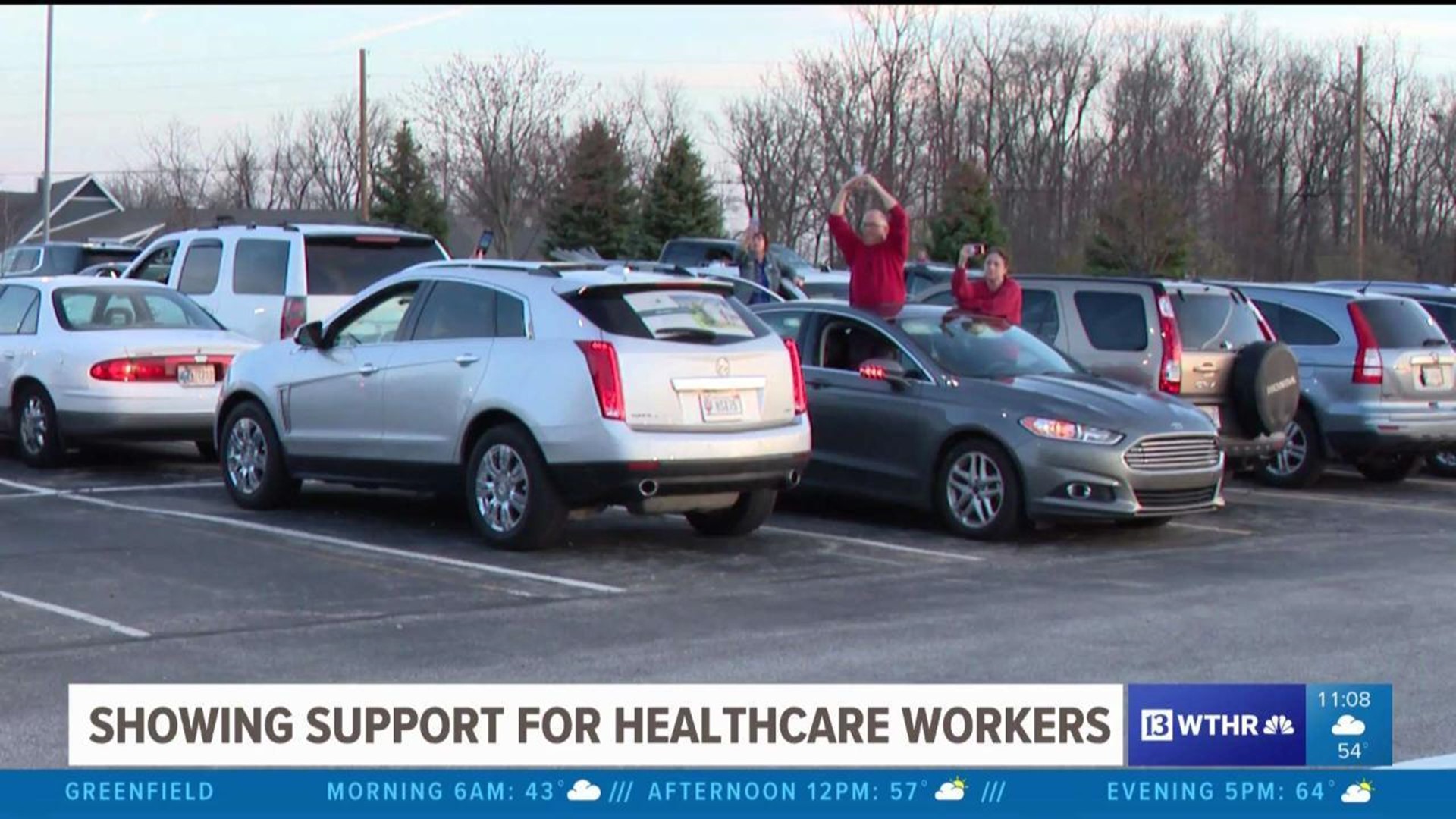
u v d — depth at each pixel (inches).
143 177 2906.0
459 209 2257.6
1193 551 445.4
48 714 265.6
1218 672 301.3
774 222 2025.1
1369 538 475.5
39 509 475.5
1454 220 2224.4
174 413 540.7
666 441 393.1
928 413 460.4
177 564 392.2
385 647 310.7
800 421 422.9
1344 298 592.1
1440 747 261.3
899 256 525.0
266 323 616.4
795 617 344.2
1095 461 438.0
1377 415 579.8
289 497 474.6
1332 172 2258.9
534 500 403.2
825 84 2001.7
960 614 350.3
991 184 1998.0
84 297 570.3
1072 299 538.9
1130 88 2222.0
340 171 2733.8
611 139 1977.1
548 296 407.5
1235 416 531.2
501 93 1987.0
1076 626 339.3
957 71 2144.4
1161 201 1742.1
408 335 437.4
